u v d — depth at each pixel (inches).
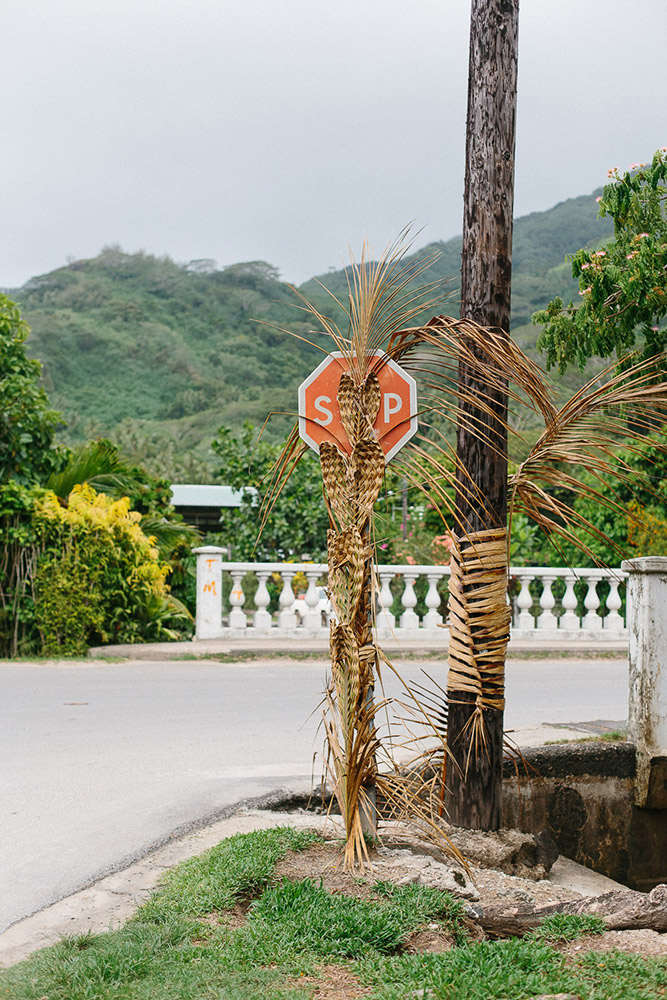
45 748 305.9
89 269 6087.6
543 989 130.9
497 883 197.6
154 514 626.5
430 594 596.4
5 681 439.8
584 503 723.4
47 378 4586.6
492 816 224.2
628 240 458.9
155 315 5482.3
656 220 458.3
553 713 389.7
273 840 192.7
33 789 255.1
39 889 181.3
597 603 632.4
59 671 474.0
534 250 5777.6
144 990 130.3
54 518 519.2
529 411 219.1
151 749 306.5
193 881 173.9
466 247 225.3
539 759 282.8
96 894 175.8
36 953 145.7
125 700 397.4
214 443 745.0
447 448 212.1
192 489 1253.7
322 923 154.7
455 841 214.7
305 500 735.7
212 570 568.7
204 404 4456.2
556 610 716.0
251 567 578.9
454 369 215.2
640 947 152.9
